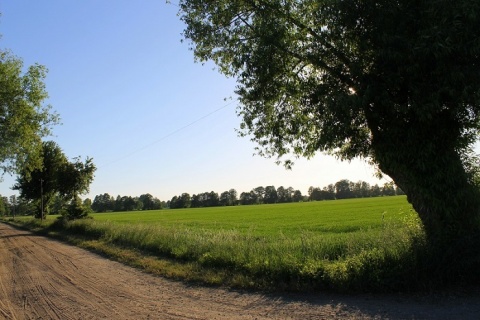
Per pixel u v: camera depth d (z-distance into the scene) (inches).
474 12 298.8
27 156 1114.7
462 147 359.6
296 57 439.2
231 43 468.1
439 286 313.0
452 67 318.3
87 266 577.0
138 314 309.3
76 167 1849.2
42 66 1016.9
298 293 343.9
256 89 447.5
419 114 328.2
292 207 3228.3
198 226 1456.7
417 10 335.3
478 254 310.3
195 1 467.8
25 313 337.7
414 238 352.5
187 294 367.6
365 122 381.4
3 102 966.4
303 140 493.4
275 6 427.8
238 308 310.5
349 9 354.0
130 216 3132.4
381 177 455.8
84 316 314.2
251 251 470.0
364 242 439.8
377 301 301.4
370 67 362.6
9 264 665.6
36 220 2132.1
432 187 354.3
